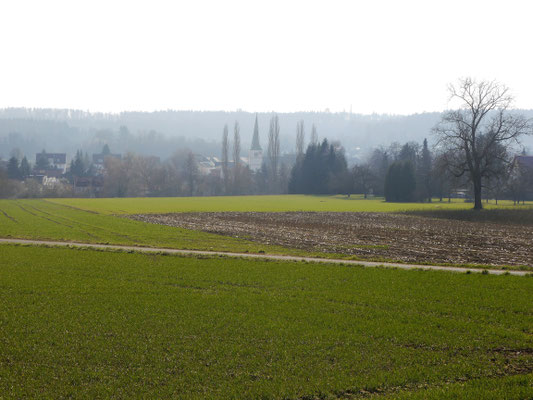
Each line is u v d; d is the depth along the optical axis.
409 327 15.83
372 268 26.95
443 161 78.06
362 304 18.92
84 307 18.23
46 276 24.11
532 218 65.75
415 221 62.00
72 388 11.53
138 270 26.03
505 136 74.44
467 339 14.75
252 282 22.94
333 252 34.59
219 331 15.46
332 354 13.62
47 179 185.75
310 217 68.00
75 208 86.62
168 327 15.84
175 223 58.00
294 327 15.84
